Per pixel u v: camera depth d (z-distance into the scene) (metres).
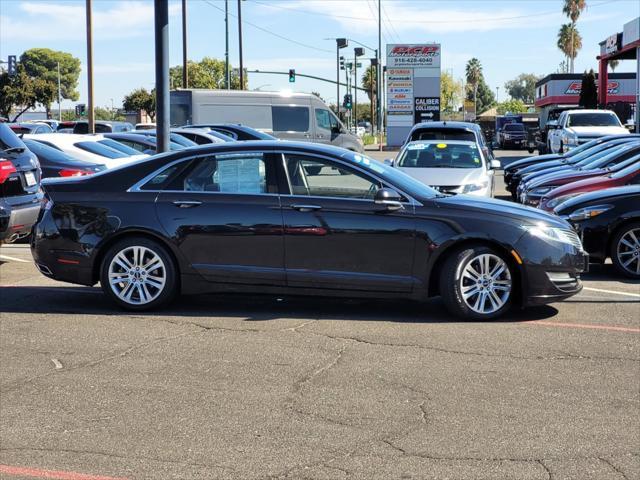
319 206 7.50
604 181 12.20
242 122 28.39
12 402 5.27
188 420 4.94
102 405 5.21
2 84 68.25
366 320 7.54
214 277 7.66
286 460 4.36
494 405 5.21
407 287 7.48
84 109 57.59
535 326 7.31
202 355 6.32
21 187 9.84
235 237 7.60
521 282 7.46
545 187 14.37
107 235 7.73
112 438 4.67
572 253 7.54
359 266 7.50
